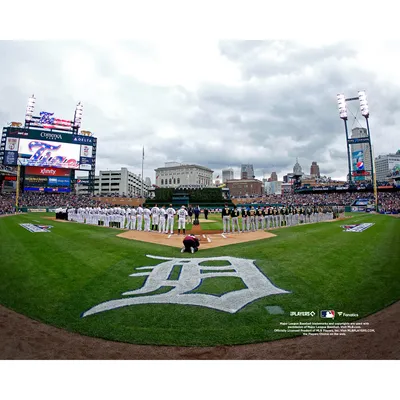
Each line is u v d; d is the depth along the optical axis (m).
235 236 17.23
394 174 70.94
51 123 67.19
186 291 7.07
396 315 5.86
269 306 6.22
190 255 10.98
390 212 53.28
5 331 5.14
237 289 7.22
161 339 4.96
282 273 8.56
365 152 91.81
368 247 12.95
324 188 73.62
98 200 74.75
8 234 16.67
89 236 15.84
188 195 71.38
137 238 15.72
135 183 136.00
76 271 8.65
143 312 5.89
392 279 8.03
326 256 10.78
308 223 28.69
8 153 60.09
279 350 4.77
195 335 5.10
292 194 82.06
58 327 5.31
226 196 81.88
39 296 6.73
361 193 71.62
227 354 4.67
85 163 67.38
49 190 64.56
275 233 18.56
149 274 8.42
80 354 4.60
